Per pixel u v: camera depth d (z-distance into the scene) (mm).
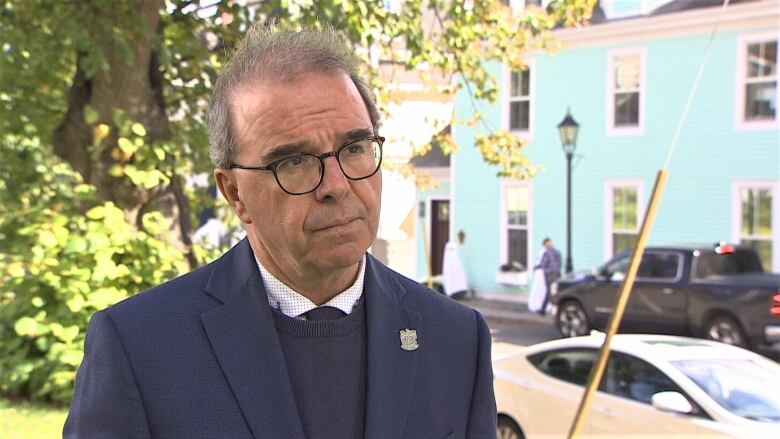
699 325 11312
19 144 6875
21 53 6336
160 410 1489
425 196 20391
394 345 1670
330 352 1604
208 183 7504
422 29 6418
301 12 5426
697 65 15578
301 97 1478
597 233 17031
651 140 16219
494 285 18531
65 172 6121
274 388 1533
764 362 5562
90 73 5465
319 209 1487
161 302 1598
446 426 1675
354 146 1520
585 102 17062
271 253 1584
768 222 14945
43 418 5312
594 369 4094
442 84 6176
